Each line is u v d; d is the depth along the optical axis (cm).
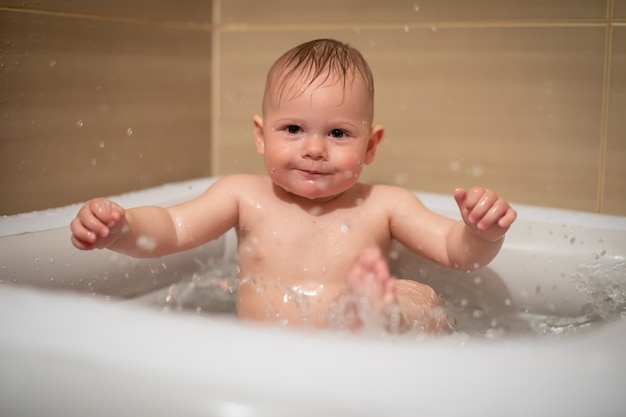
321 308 94
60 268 92
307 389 44
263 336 49
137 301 102
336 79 95
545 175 124
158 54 135
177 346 48
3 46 104
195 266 113
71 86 117
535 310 100
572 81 120
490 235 88
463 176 130
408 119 134
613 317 88
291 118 95
